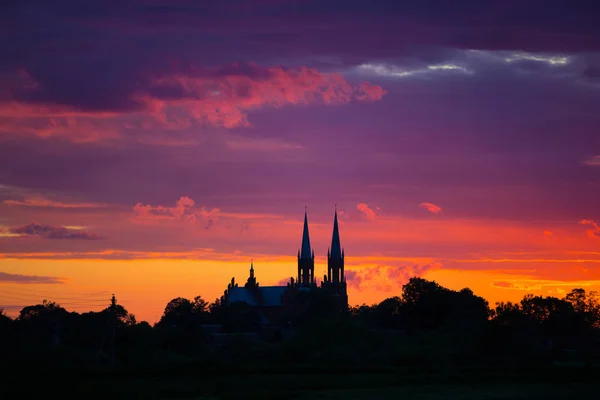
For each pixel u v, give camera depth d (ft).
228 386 558.56
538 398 522.06
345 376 608.19
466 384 577.43
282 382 577.84
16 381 554.46
